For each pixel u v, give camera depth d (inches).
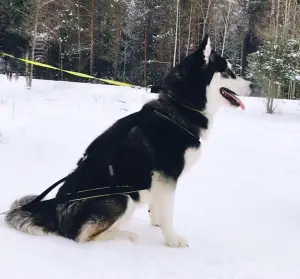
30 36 317.7
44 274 45.1
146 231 67.1
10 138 122.9
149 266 51.3
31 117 164.2
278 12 474.3
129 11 568.4
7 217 58.4
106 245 56.4
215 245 62.2
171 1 538.3
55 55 484.4
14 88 247.0
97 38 525.0
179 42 522.0
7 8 359.9
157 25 570.9
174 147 59.3
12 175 89.2
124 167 58.1
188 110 60.3
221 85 63.1
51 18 354.0
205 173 110.2
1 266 45.8
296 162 132.0
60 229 56.9
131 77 566.6
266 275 52.0
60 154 113.5
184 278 48.9
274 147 157.9
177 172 60.4
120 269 49.2
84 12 498.3
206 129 62.6
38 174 92.4
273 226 73.2
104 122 171.5
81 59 502.9
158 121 59.6
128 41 579.8
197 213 77.9
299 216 80.1
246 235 67.7
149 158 58.9
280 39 293.0
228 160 128.0
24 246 51.9
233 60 616.4
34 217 56.9
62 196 57.3
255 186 101.0
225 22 547.5
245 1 641.0
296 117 260.7
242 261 56.1
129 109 213.0
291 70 282.4
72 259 50.3
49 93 246.8
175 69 62.8
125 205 57.8
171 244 60.2
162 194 59.9
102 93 262.5
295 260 57.7
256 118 246.4
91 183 57.0
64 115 179.5
